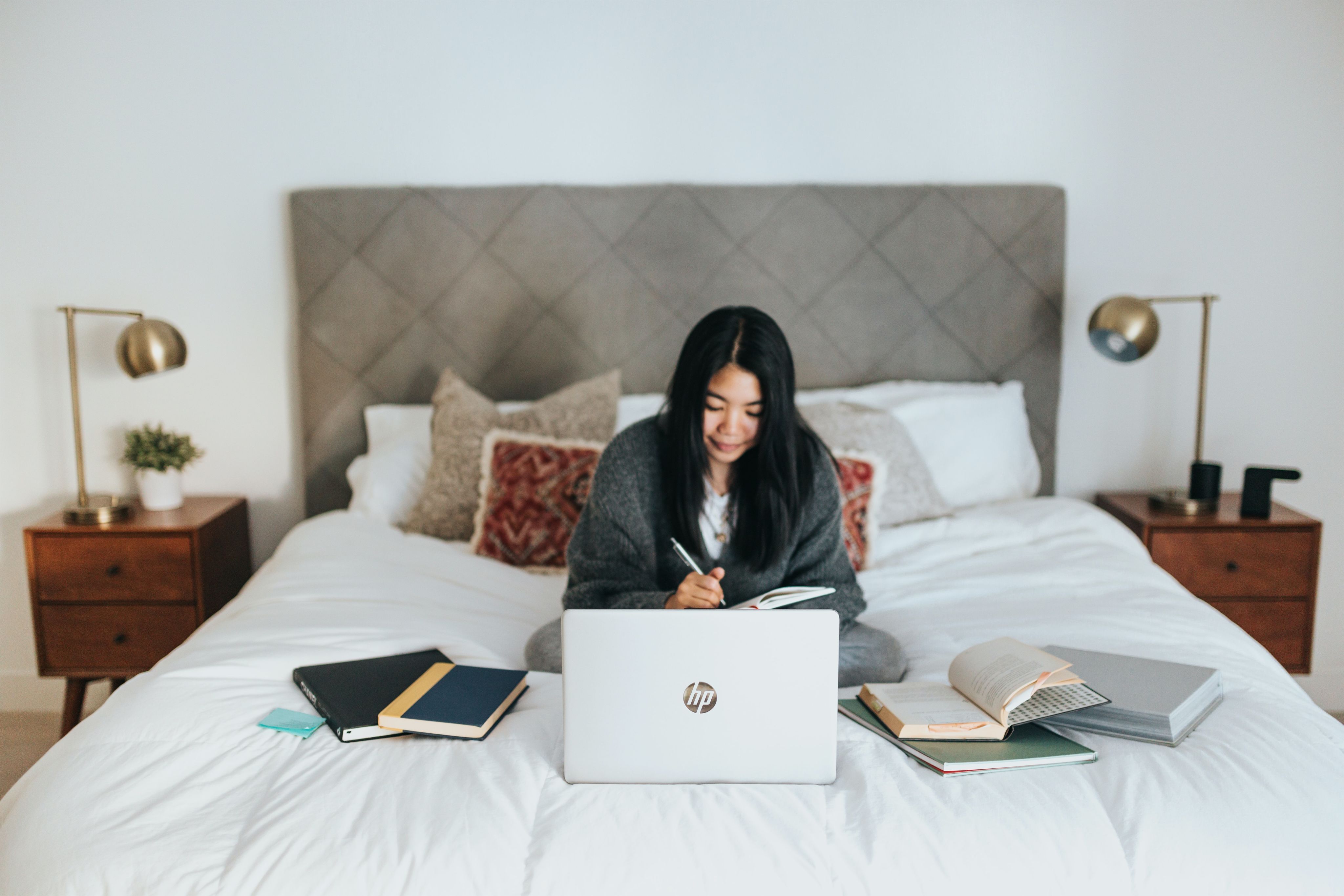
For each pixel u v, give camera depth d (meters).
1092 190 2.59
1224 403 2.65
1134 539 2.12
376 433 2.53
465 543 2.20
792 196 2.54
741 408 1.45
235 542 2.51
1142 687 1.25
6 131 2.48
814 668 1.09
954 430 2.43
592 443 2.19
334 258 2.51
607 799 1.06
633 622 1.08
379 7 2.49
